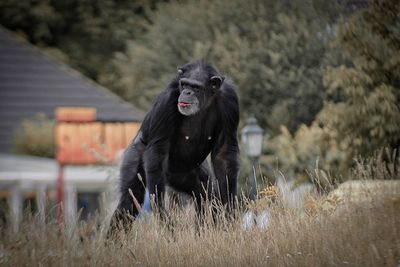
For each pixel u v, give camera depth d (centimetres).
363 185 1891
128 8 6162
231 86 1917
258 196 1903
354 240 1571
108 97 5034
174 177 2009
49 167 4456
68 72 5259
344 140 2620
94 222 2003
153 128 1872
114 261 1692
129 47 5028
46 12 6094
